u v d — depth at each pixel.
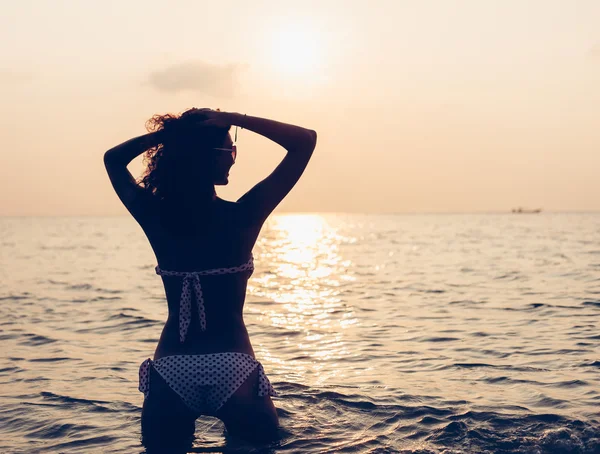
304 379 5.19
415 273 17.11
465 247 30.97
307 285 14.67
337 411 4.12
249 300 11.81
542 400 4.38
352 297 11.99
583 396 4.48
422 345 6.89
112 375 5.47
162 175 3.25
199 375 3.20
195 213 3.25
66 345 7.05
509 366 5.66
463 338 7.23
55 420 4.09
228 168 3.33
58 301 11.44
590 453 3.29
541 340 6.94
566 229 59.97
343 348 6.81
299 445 3.43
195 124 3.24
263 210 3.32
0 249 34.38
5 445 3.62
